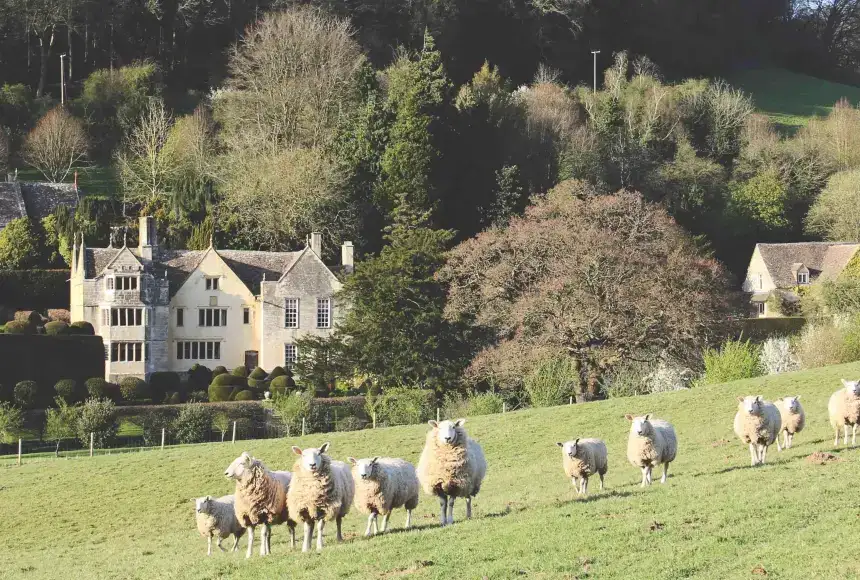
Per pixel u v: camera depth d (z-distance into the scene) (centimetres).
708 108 15888
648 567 2391
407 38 17200
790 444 4116
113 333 9650
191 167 13612
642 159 14062
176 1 17462
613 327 7550
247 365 10144
